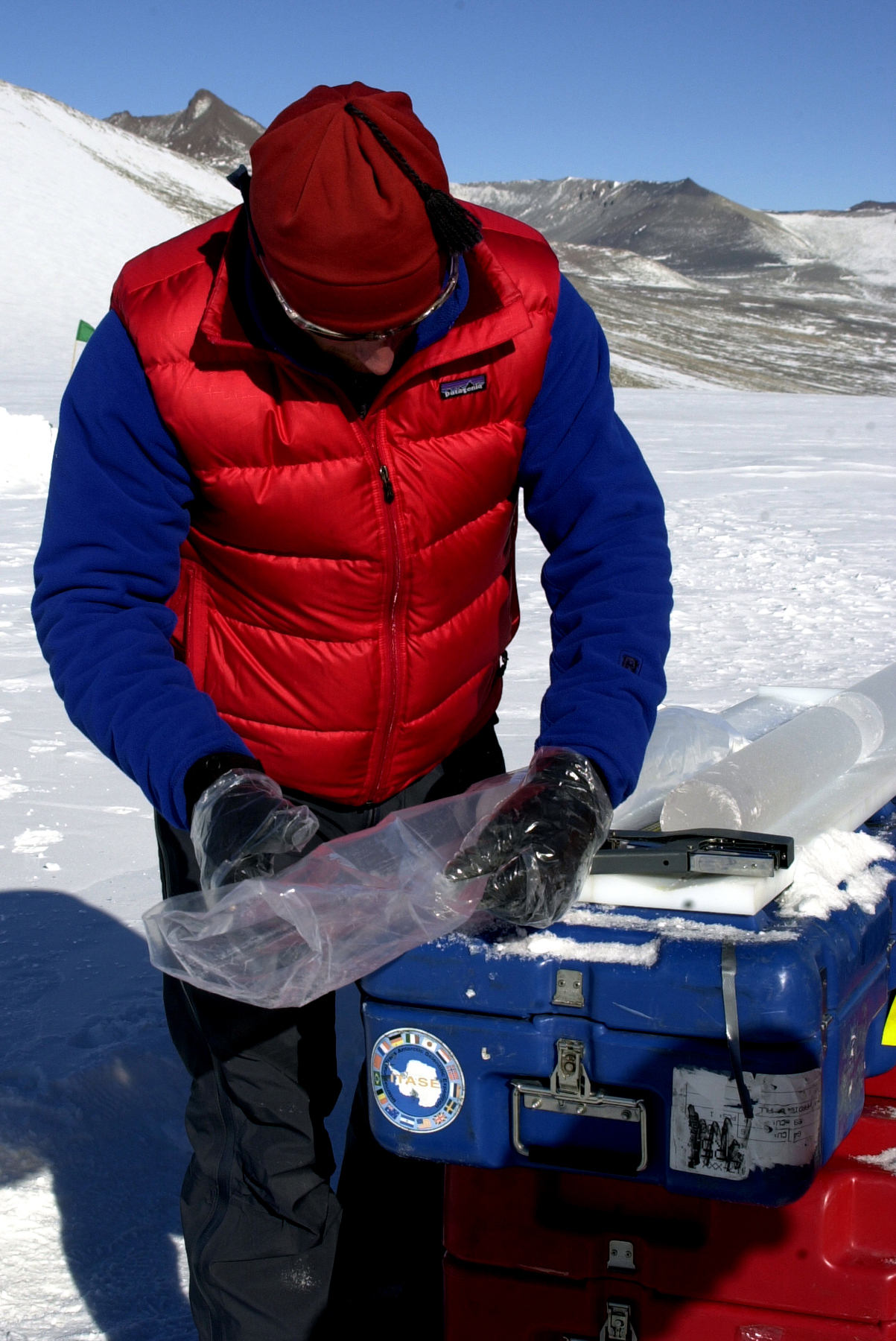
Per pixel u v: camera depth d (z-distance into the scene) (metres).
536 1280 1.37
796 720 1.67
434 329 1.50
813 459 17.41
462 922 1.30
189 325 1.49
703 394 35.84
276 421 1.52
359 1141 1.77
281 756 1.70
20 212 77.12
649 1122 1.24
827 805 1.53
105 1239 2.09
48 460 14.86
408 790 1.80
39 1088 2.39
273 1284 1.62
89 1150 2.29
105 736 1.46
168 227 86.56
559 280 1.66
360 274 1.30
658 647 1.58
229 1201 1.64
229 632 1.67
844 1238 1.29
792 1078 1.17
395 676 1.66
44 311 58.53
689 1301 1.32
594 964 1.22
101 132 120.81
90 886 3.49
